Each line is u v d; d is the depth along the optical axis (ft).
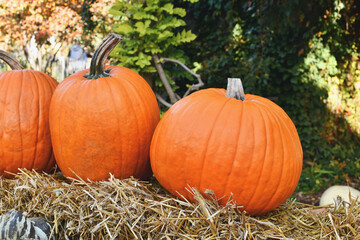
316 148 16.19
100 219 4.45
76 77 5.34
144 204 4.46
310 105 15.94
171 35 9.35
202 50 14.97
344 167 15.75
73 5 15.12
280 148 4.36
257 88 15.31
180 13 9.55
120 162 5.08
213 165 4.26
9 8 14.64
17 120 5.46
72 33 15.28
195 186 4.44
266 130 4.34
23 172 5.32
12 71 5.89
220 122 4.32
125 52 9.91
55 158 5.53
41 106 5.68
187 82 14.79
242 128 4.28
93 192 4.67
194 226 4.23
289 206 5.13
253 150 4.22
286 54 15.19
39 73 6.04
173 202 4.64
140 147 5.17
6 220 4.33
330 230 4.39
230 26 14.80
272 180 4.31
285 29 14.52
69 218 4.67
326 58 15.99
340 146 16.81
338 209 4.84
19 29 15.08
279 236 4.26
